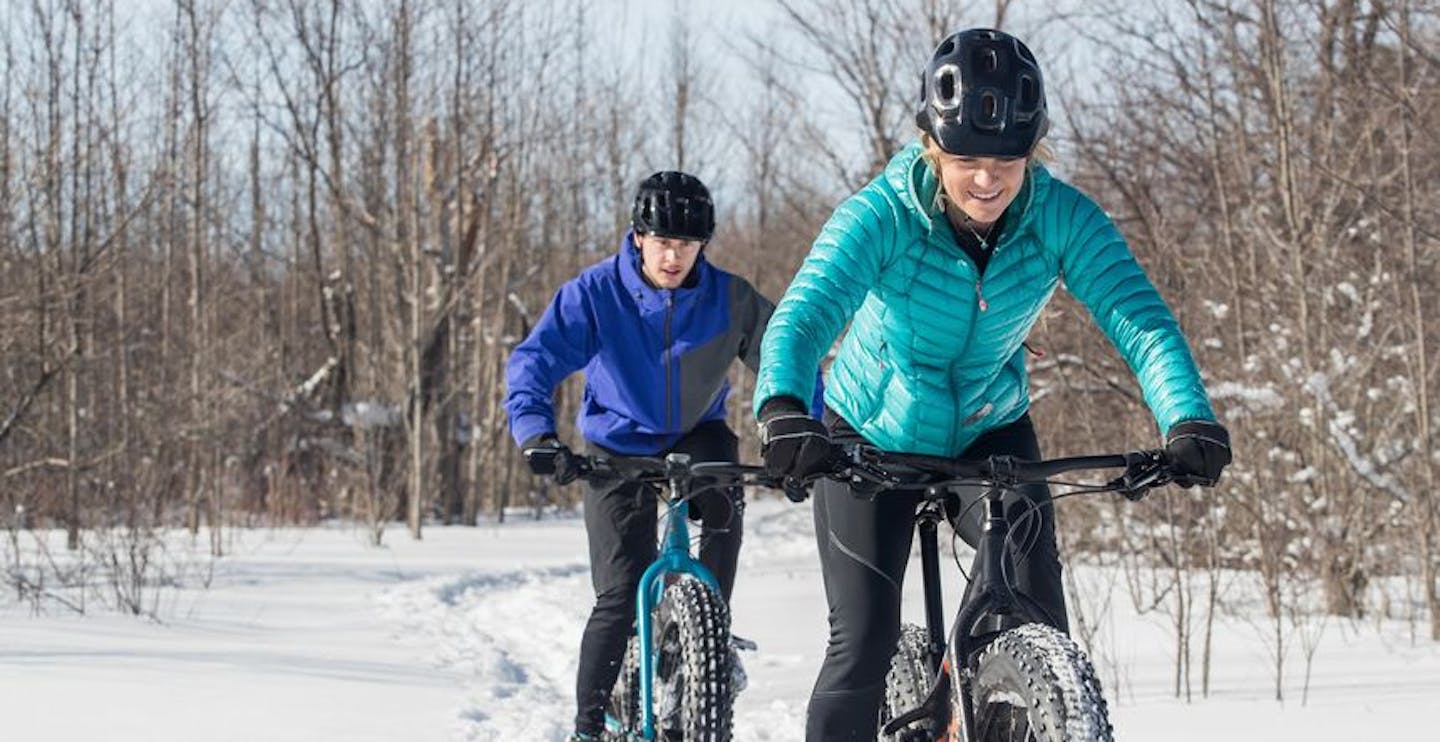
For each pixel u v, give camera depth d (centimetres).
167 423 2175
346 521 2936
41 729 797
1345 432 1218
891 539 520
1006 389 539
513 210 3067
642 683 675
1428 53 1269
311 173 3141
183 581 1606
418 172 2623
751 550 2194
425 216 2939
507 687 1009
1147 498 1245
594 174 3478
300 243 3906
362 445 2902
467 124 2886
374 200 2847
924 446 539
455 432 3116
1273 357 1260
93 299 2062
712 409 761
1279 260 1410
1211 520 1091
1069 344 1402
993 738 450
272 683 955
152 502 1773
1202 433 457
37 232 1891
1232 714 855
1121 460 463
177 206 2659
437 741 800
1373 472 1209
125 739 777
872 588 518
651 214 714
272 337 3378
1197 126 1661
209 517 2077
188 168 2670
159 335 2531
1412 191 1236
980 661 459
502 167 3078
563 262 3534
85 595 1448
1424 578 1133
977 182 466
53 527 2102
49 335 1950
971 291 502
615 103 3562
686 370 740
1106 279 500
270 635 1245
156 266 2522
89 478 1905
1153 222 1442
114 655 1052
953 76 459
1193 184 1756
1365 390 1288
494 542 2441
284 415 2866
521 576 1878
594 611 731
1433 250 1270
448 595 1647
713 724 633
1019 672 435
